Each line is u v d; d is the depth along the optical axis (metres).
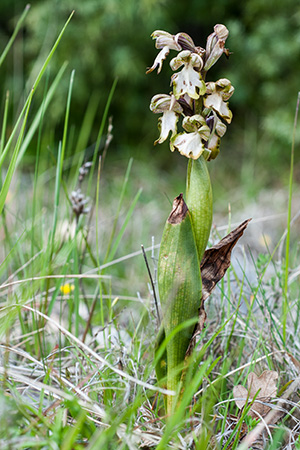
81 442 0.83
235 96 3.51
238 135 3.63
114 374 0.95
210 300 1.13
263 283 1.20
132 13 3.36
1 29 3.92
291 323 1.11
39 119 1.16
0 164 0.98
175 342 0.86
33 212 1.15
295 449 0.87
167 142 3.71
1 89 3.74
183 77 0.86
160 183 3.09
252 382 0.92
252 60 3.43
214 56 0.87
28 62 3.72
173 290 0.85
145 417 0.90
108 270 1.56
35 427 0.81
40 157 3.21
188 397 0.80
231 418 0.90
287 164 3.29
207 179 0.86
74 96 3.45
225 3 3.61
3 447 0.78
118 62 3.41
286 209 2.44
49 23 3.34
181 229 0.84
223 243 0.86
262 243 1.84
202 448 0.82
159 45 0.87
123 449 0.81
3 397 0.80
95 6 3.33
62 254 1.20
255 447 0.88
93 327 1.22
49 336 1.14
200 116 0.85
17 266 1.28
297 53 3.36
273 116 3.32
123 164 3.36
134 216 2.30
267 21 3.36
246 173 3.10
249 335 1.06
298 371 0.96
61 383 0.88
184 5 3.67
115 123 3.79
